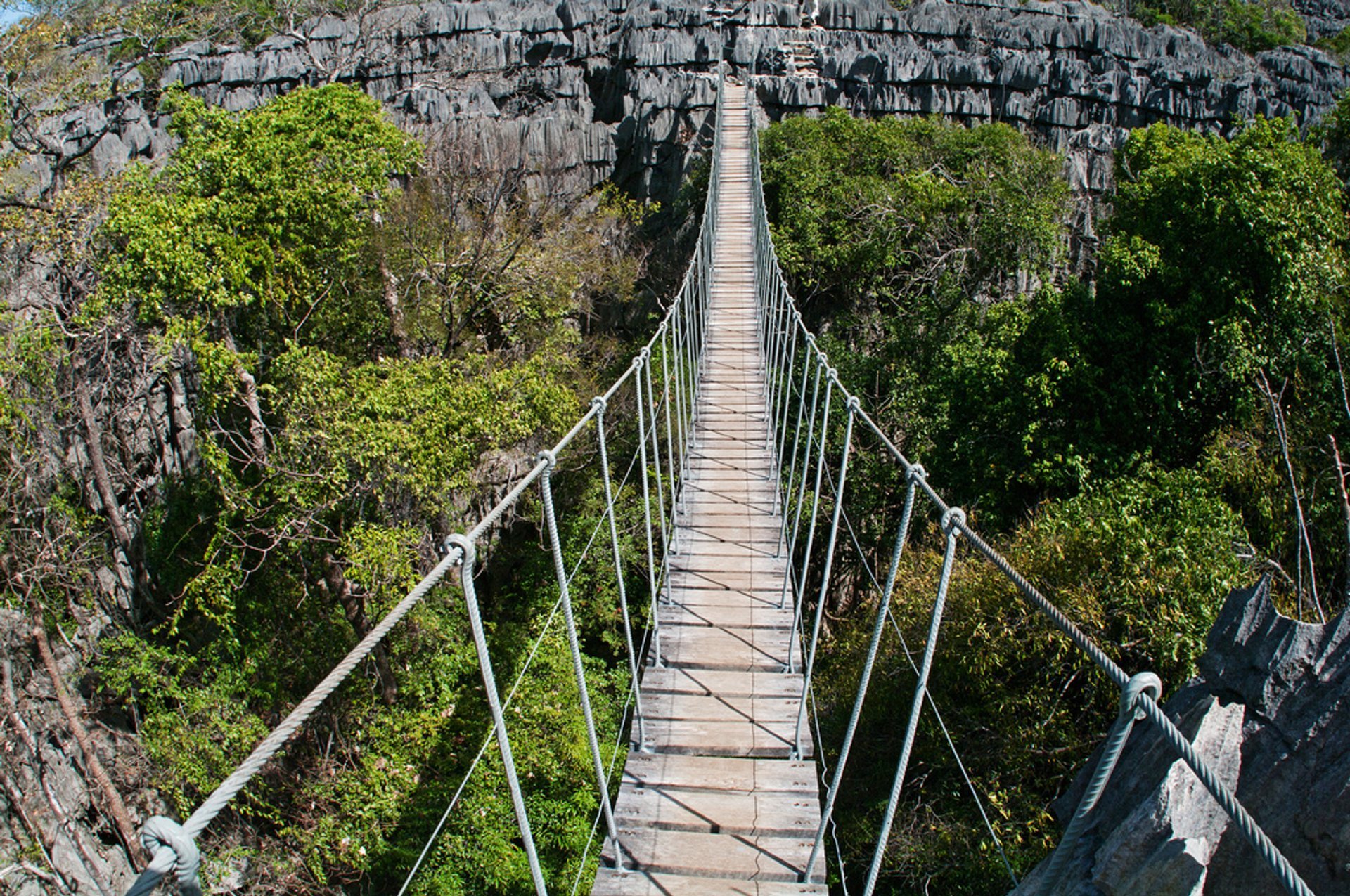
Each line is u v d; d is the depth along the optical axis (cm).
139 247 1028
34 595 1183
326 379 1120
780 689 505
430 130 2514
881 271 2027
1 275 1270
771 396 925
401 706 1348
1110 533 958
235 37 2973
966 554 1226
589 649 1623
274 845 1238
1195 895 291
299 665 1330
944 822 979
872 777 1086
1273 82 2775
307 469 1118
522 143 2378
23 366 1174
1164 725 173
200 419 1386
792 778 437
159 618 1501
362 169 1214
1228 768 407
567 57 2747
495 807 1173
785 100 2530
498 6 2808
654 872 386
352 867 1201
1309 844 413
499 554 1750
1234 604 496
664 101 2489
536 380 1255
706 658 529
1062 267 2128
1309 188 1243
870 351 1953
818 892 372
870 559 1742
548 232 1780
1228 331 1215
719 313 1298
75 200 1252
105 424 1482
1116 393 1322
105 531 1466
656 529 1591
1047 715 952
